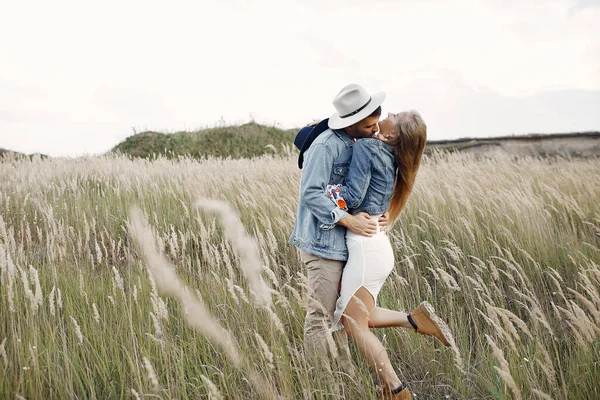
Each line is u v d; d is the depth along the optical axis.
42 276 3.63
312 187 2.66
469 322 3.40
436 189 6.36
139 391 2.37
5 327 2.89
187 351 2.90
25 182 6.83
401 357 3.08
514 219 5.06
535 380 2.52
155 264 2.93
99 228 5.30
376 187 2.71
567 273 4.17
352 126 2.77
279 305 3.36
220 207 3.81
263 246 4.35
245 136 20.84
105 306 3.33
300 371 2.55
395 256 4.57
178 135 20.61
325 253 2.70
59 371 2.56
